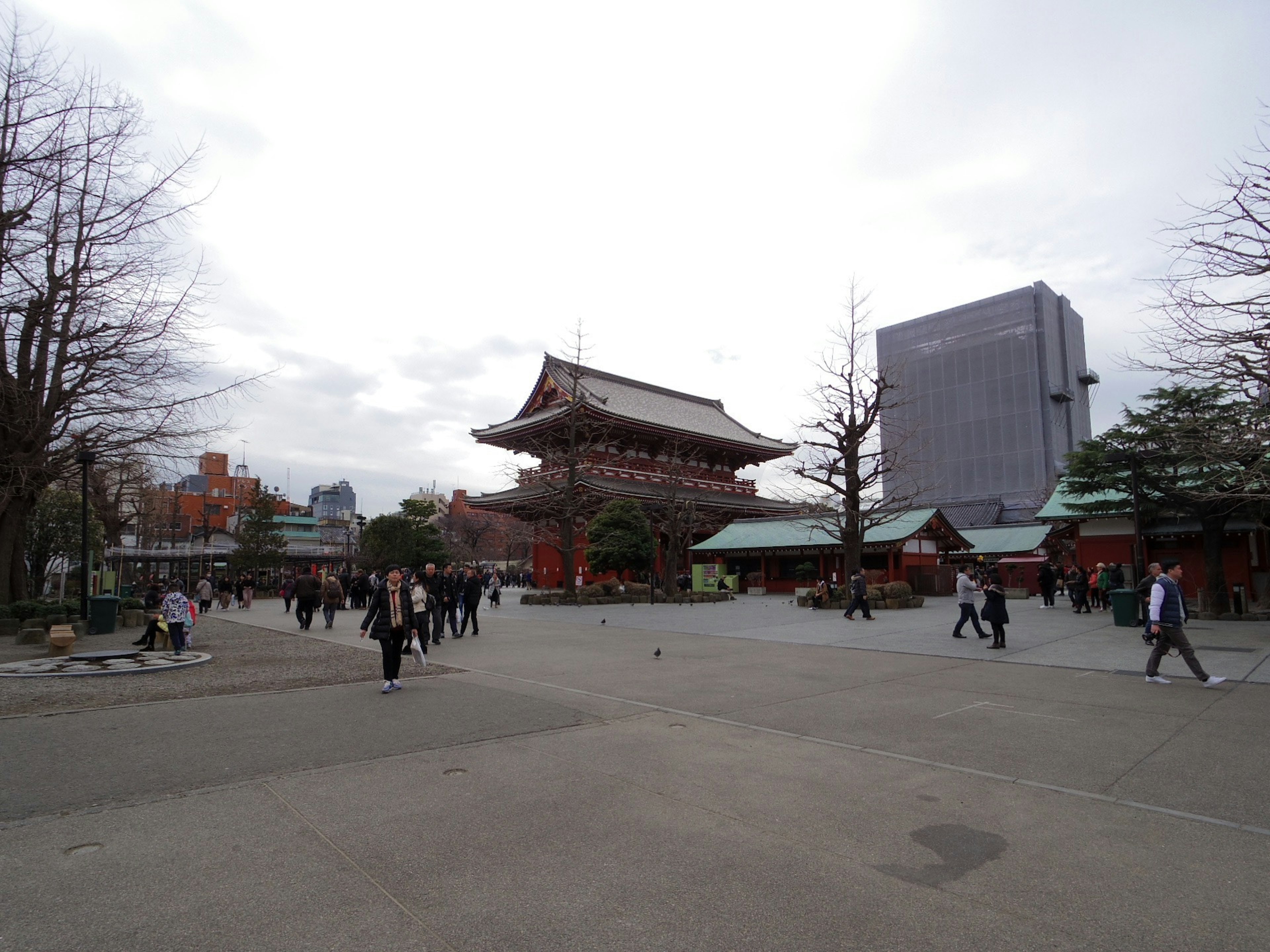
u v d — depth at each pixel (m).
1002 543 47.25
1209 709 9.54
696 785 6.41
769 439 66.38
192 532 76.44
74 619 20.77
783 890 4.38
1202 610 22.59
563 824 5.43
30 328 20.94
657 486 54.09
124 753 7.17
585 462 47.16
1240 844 5.11
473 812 5.68
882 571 39.97
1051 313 71.25
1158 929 3.92
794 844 5.10
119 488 41.00
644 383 65.81
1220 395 21.25
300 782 6.36
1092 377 73.12
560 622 24.14
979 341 72.19
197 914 3.99
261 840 5.07
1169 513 26.67
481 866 4.68
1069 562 36.16
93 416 21.84
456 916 4.02
